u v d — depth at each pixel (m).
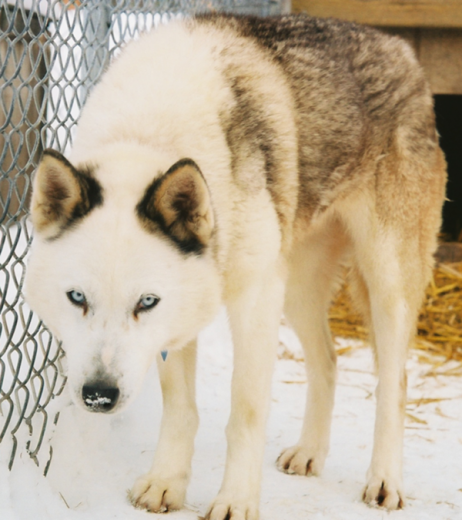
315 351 1.63
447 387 1.94
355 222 1.62
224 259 1.36
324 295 1.68
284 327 2.29
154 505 1.38
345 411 1.81
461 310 2.37
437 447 1.67
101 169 1.32
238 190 1.38
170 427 1.43
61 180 1.28
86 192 1.29
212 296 1.34
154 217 1.29
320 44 1.57
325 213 1.60
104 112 1.39
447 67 2.49
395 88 1.63
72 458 1.43
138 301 1.28
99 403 1.24
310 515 1.42
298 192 1.51
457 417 1.80
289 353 2.12
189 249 1.31
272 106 1.45
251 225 1.39
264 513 1.41
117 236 1.27
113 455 1.51
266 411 1.42
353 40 1.62
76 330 1.28
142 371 1.28
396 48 1.67
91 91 1.47
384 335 1.58
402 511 1.45
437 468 1.59
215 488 1.47
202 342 2.06
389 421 1.53
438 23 2.43
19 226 1.38
